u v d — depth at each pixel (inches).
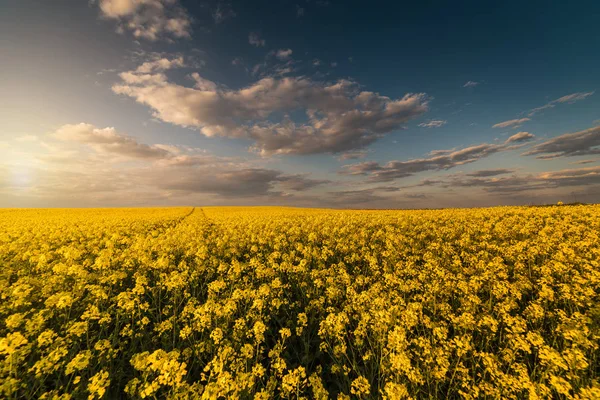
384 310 245.6
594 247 444.1
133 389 171.8
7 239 616.7
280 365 185.5
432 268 393.7
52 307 274.2
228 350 193.8
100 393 152.7
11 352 170.2
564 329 218.7
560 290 302.5
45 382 210.8
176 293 330.0
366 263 477.4
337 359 237.8
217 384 161.0
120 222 944.3
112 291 344.8
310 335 284.7
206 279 408.8
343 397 161.9
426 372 191.9
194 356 228.2
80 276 348.8
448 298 315.6
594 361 205.6
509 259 441.4
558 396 177.3
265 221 987.3
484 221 781.9
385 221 866.1
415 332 268.4
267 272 391.9
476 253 491.2
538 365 214.1
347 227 739.4
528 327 262.7
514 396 162.7
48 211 1910.7
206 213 1801.2
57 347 192.9
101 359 209.6
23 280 325.1
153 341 254.1
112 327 291.9
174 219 1205.1
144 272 400.8
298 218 1130.0
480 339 247.4
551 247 468.4
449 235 618.5
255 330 227.9
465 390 192.7
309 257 484.4
